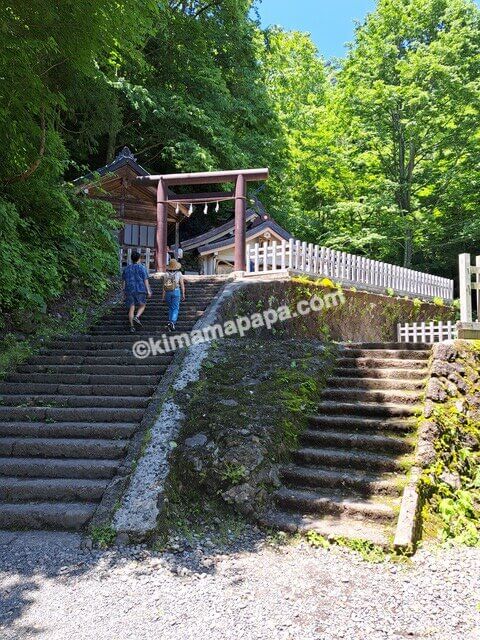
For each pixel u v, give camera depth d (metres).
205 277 12.05
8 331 8.59
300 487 5.04
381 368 7.03
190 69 20.28
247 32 21.92
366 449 5.42
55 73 8.38
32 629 3.07
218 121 19.75
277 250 11.76
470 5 20.97
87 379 7.11
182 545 4.21
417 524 4.27
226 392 6.24
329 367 7.25
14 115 8.05
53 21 6.55
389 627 3.06
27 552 4.08
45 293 9.80
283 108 30.72
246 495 4.76
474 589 3.53
